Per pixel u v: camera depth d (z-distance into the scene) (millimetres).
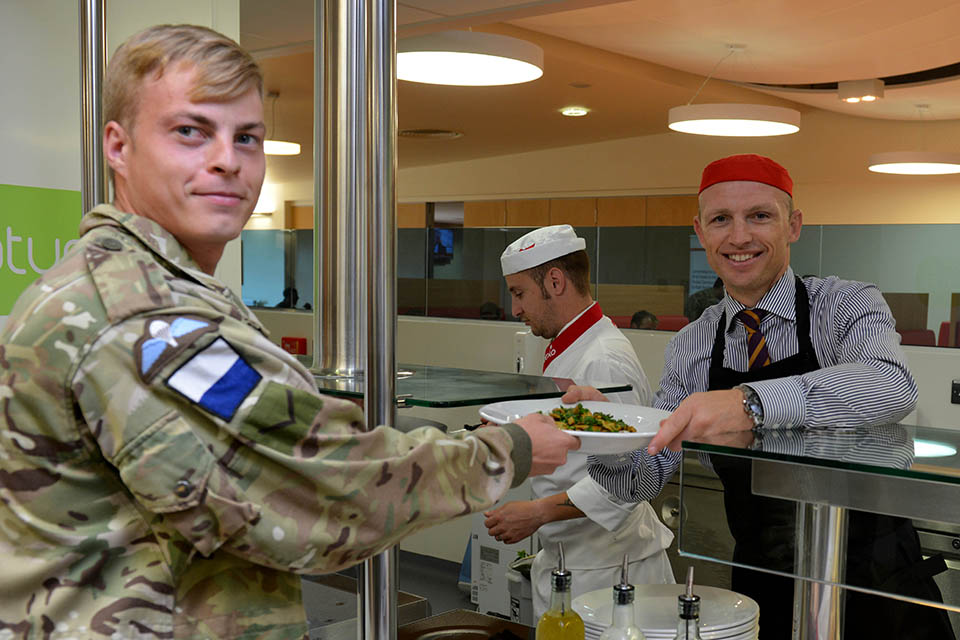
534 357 4855
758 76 5691
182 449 670
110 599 694
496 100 5922
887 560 894
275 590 755
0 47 1681
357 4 968
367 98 962
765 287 1700
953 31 4434
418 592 3342
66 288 695
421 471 754
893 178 6965
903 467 845
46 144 1753
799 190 7352
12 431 688
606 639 1080
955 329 5508
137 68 751
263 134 802
